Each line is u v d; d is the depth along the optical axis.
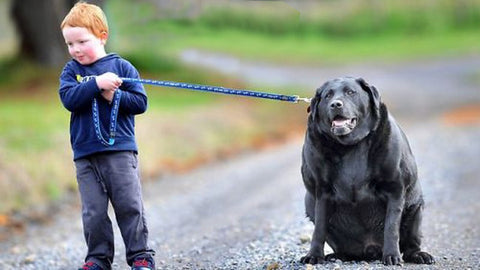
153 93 31.80
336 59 64.94
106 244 7.40
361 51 70.50
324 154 7.72
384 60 65.31
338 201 7.89
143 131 21.09
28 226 13.36
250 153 22.50
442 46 72.31
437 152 19.03
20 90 32.16
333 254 8.45
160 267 9.29
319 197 7.94
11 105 26.14
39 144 17.69
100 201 7.29
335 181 7.79
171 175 18.52
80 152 7.34
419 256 8.16
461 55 66.94
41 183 15.48
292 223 11.50
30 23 36.06
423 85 48.44
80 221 13.66
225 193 15.67
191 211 13.89
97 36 7.45
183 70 40.50
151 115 24.00
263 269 8.40
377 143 7.64
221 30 63.44
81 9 7.44
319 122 7.67
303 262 8.05
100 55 7.49
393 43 74.62
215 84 38.22
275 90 38.94
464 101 38.16
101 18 7.49
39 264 10.38
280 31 69.69
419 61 64.19
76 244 11.70
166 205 14.66
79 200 15.45
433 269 7.74
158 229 12.31
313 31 74.06
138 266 7.31
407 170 7.84
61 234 12.62
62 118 21.84
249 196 15.02
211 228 11.99
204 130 23.59
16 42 48.75
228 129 24.97
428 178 15.45
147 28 41.19
